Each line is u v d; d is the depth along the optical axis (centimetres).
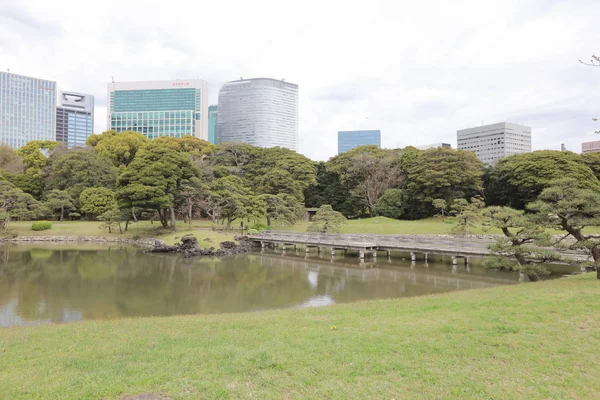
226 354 802
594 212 1623
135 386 655
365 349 819
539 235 1811
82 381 682
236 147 7219
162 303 1889
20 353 876
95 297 1997
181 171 4788
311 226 4122
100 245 4400
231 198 4600
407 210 5847
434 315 1102
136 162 4581
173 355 809
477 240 3297
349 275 2655
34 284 2297
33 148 7194
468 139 13650
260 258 3488
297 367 729
